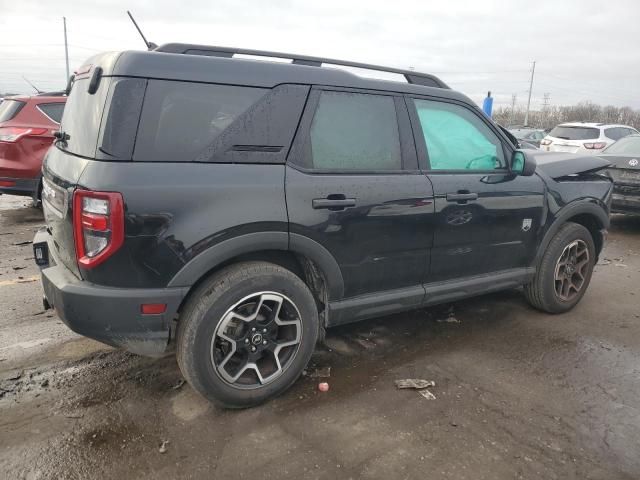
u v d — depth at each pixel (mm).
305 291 2859
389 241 3117
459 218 3414
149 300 2420
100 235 2332
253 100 2676
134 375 3129
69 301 2426
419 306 3469
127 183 2324
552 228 4051
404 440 2559
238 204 2555
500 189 3633
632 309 4543
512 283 3959
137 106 2404
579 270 4383
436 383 3129
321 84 2898
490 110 17844
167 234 2400
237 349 2721
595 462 2436
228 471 2314
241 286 2619
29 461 2344
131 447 2463
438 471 2338
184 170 2463
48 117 7215
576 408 2900
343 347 3596
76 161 2512
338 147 2945
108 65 2506
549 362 3461
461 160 3518
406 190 3137
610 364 3457
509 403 2928
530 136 20875
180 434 2572
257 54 2916
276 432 2605
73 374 3123
